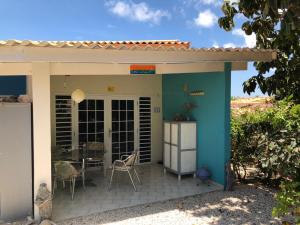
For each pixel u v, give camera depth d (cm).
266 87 779
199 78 809
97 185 767
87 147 863
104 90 925
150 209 609
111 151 941
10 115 560
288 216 561
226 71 720
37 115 551
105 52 541
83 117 902
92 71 615
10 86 752
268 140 640
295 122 609
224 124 725
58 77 866
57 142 871
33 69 545
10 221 559
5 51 484
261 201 644
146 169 925
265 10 502
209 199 661
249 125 731
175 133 818
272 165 593
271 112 687
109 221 553
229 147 723
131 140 973
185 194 695
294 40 705
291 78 754
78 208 614
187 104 848
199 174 761
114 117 943
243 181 774
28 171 571
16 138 564
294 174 554
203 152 802
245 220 550
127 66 647
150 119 999
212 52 632
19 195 569
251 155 731
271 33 717
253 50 663
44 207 538
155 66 671
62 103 874
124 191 720
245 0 600
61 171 656
